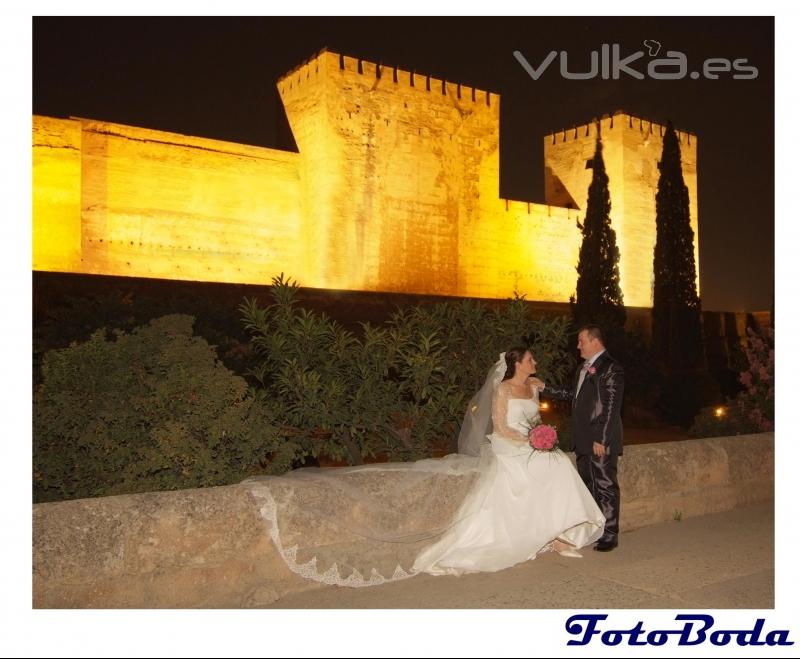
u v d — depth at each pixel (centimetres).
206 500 441
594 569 523
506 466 531
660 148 4169
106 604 406
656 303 2183
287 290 649
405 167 3288
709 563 536
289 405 641
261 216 3092
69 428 491
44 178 2569
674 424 1977
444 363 658
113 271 2709
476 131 3525
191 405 498
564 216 3881
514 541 520
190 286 1772
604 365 569
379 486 499
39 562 390
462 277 3462
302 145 3244
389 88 3253
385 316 2150
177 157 2877
